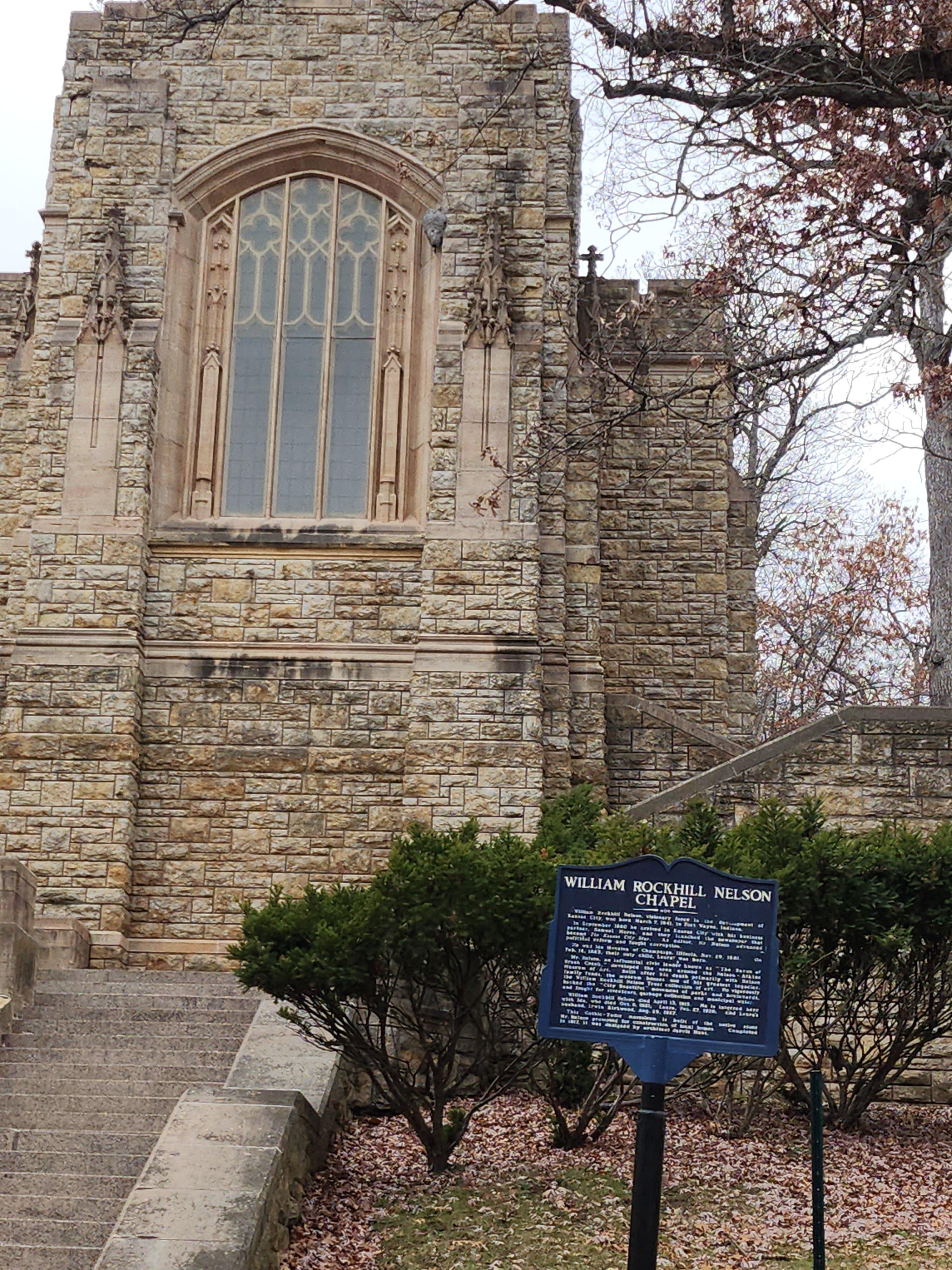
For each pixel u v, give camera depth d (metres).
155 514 24.00
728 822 18.34
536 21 25.12
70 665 23.09
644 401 17.03
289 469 24.52
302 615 23.70
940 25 15.84
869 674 41.84
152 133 24.78
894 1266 12.13
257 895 22.91
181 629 23.69
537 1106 16.61
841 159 16.11
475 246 24.31
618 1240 12.64
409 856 14.74
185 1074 15.74
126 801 22.72
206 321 24.84
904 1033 15.72
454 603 23.19
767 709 41.97
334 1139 15.15
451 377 23.83
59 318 24.50
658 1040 10.32
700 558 26.52
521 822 22.44
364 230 25.16
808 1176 14.27
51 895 22.44
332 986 14.12
